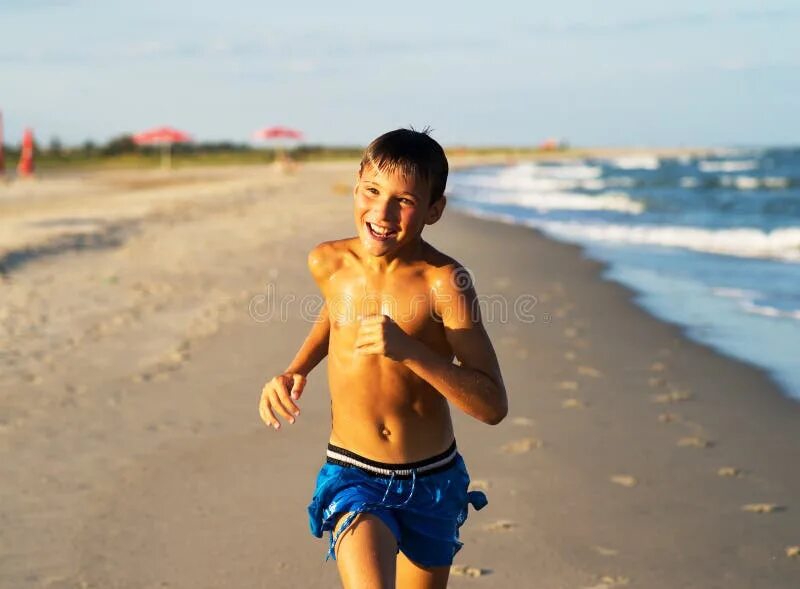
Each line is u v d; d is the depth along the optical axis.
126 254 14.09
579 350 8.02
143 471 4.90
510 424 5.84
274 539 4.07
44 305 9.59
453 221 21.31
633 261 14.27
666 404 6.33
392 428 2.48
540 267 13.44
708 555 3.95
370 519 2.40
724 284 11.88
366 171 2.36
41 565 3.81
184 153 98.81
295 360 2.71
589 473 4.95
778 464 5.11
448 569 2.63
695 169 71.00
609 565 3.84
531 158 122.00
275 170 60.03
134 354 7.57
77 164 72.75
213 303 10.00
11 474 4.84
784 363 7.52
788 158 108.31
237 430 5.62
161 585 3.65
